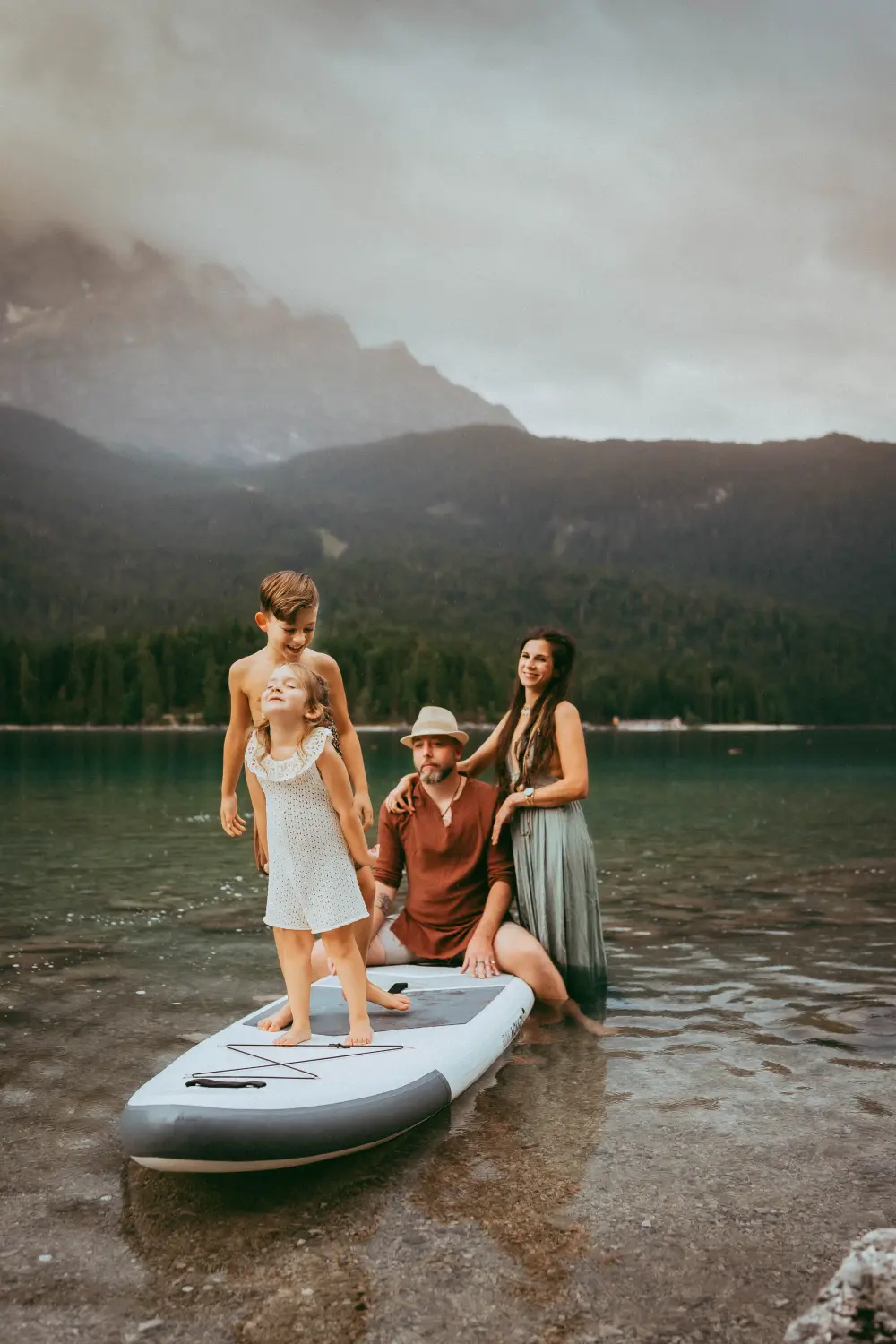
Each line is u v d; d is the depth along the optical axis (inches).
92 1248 110.6
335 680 184.9
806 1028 191.6
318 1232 113.9
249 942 266.5
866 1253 89.0
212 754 1955.0
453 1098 150.8
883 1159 132.7
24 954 251.8
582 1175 128.0
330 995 180.5
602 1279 103.8
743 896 338.3
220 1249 110.3
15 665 5413.4
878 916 302.8
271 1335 94.4
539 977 203.8
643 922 293.7
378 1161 132.3
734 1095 156.4
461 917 214.1
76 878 379.2
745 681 7165.4
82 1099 154.9
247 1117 124.0
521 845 216.8
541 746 216.8
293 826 153.4
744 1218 116.4
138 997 211.9
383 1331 95.0
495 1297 100.7
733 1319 96.4
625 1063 171.8
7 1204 121.0
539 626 222.2
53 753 2000.5
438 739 207.9
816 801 808.9
